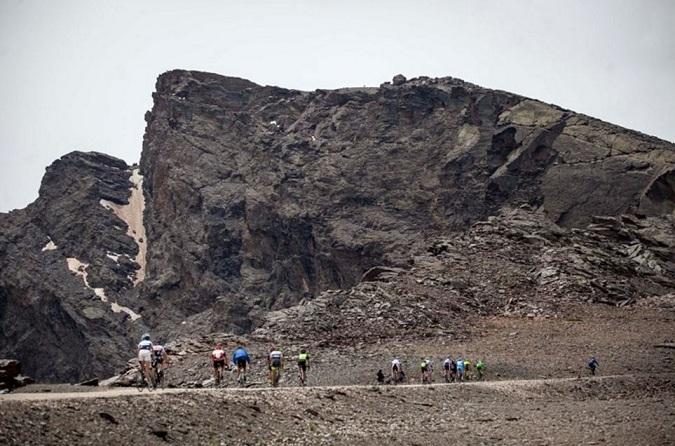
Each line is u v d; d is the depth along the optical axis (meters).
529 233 157.75
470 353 95.19
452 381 80.44
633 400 70.12
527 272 139.62
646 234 167.12
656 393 76.12
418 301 119.94
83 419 39.97
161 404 45.25
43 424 37.84
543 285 133.38
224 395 50.72
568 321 114.88
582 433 51.12
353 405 56.62
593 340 103.62
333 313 113.12
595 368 88.06
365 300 118.31
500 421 56.56
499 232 157.62
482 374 85.00
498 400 67.25
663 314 118.94
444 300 122.25
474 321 114.62
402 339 102.19
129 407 43.53
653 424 54.28
